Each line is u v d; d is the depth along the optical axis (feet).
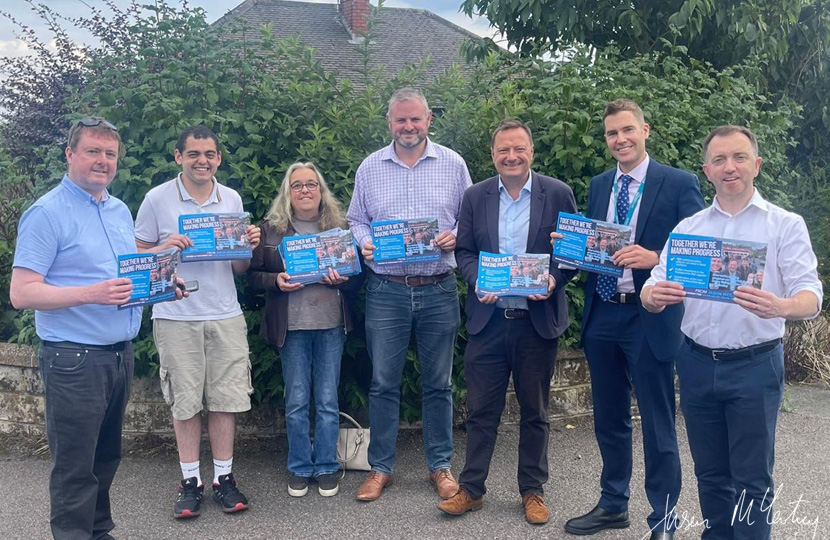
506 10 28.63
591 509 13.85
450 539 12.66
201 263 13.60
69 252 10.66
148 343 16.21
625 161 12.16
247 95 17.12
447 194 14.34
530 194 13.20
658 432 12.12
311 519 13.51
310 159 16.44
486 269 12.78
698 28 26.14
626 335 12.23
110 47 27.17
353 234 14.78
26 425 17.66
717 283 9.88
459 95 17.94
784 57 29.07
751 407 9.94
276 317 14.34
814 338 24.25
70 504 10.82
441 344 14.51
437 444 14.87
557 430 18.25
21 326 17.95
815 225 27.55
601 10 28.27
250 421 17.48
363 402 16.78
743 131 10.00
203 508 13.99
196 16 17.49
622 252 11.82
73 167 10.77
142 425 17.37
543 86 18.31
